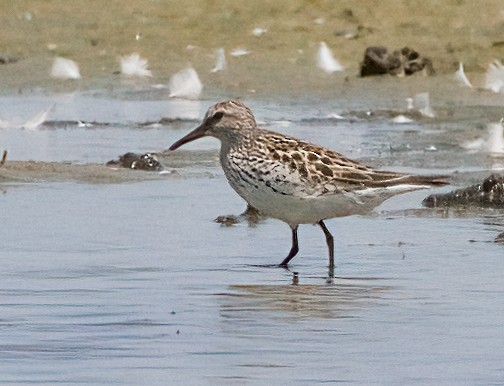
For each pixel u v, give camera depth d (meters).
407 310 11.05
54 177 17.41
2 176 17.27
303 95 24.61
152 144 20.50
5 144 20.20
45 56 27.11
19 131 21.59
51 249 13.50
